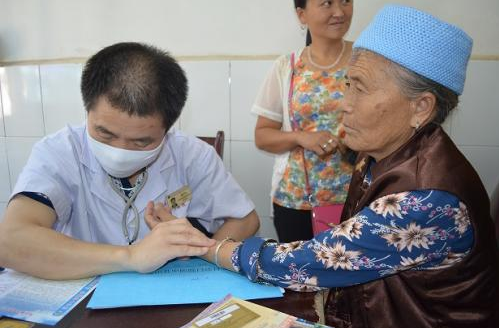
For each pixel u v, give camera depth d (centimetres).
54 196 91
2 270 83
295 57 164
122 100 76
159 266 81
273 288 76
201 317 66
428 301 70
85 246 82
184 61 212
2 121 231
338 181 157
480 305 70
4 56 226
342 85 153
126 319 67
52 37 220
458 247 67
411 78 65
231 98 214
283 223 169
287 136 157
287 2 202
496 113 199
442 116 71
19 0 218
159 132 84
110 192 102
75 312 69
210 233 121
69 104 224
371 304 74
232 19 208
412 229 65
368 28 71
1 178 237
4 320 66
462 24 194
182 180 113
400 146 73
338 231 70
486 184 206
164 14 211
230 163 221
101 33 217
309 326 64
